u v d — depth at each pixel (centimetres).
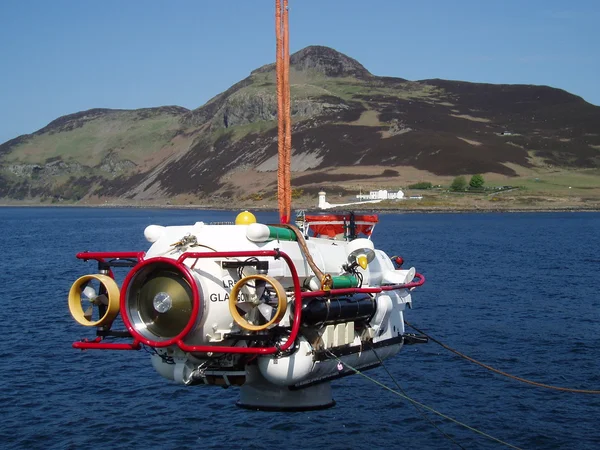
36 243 11388
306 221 1962
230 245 1513
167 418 2417
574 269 6731
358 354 1719
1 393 2661
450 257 8031
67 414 2450
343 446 2162
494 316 4169
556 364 3052
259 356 1509
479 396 2616
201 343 1462
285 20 1827
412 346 3366
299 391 1672
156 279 1464
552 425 2328
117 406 2533
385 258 1998
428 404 2527
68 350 3306
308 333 1579
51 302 4691
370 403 2536
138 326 1469
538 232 13175
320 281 1570
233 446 2177
